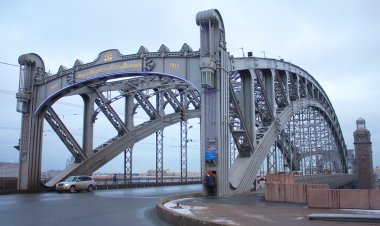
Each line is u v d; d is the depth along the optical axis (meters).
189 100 55.03
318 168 69.81
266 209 17.89
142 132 49.22
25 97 39.78
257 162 34.94
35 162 39.62
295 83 50.00
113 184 46.88
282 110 44.25
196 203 21.80
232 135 32.91
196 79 31.61
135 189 45.41
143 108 50.06
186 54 32.31
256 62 36.34
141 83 47.41
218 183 28.61
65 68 39.47
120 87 46.81
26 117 40.34
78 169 41.88
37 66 41.00
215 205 20.27
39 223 14.95
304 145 65.19
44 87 40.16
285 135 49.31
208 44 30.52
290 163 51.50
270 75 40.53
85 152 43.28
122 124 46.59
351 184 83.44
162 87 48.34
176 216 14.41
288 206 19.92
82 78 37.56
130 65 34.88
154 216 17.50
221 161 29.11
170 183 60.72
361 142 83.00
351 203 18.27
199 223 12.54
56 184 39.72
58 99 40.56
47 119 41.53
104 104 45.03
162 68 33.41
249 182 33.09
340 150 86.94
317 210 17.45
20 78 40.28
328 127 76.56
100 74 36.47
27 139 39.66
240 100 35.53
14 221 15.49
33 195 33.41
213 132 29.30
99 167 44.38
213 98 29.78
